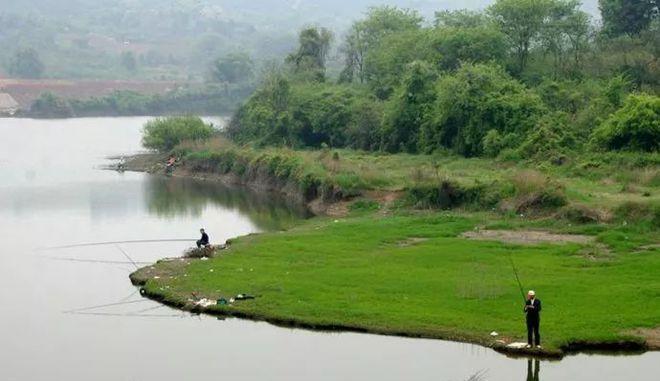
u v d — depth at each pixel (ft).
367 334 129.80
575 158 248.73
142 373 118.32
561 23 341.82
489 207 209.05
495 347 121.29
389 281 150.82
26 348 129.29
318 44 440.04
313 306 139.33
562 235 180.75
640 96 253.24
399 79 370.32
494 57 341.82
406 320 131.23
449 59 350.43
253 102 395.75
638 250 164.25
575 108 293.02
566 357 119.34
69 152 443.73
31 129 587.27
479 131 286.87
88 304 151.74
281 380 114.11
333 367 118.11
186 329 136.26
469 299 138.82
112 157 419.74
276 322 136.05
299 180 273.75
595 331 122.93
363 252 174.81
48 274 175.83
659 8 354.74
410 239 185.98
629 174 224.53
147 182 331.77
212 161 343.26
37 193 302.04
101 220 244.22
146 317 143.13
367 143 342.85
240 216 246.47
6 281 169.99
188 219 243.19
